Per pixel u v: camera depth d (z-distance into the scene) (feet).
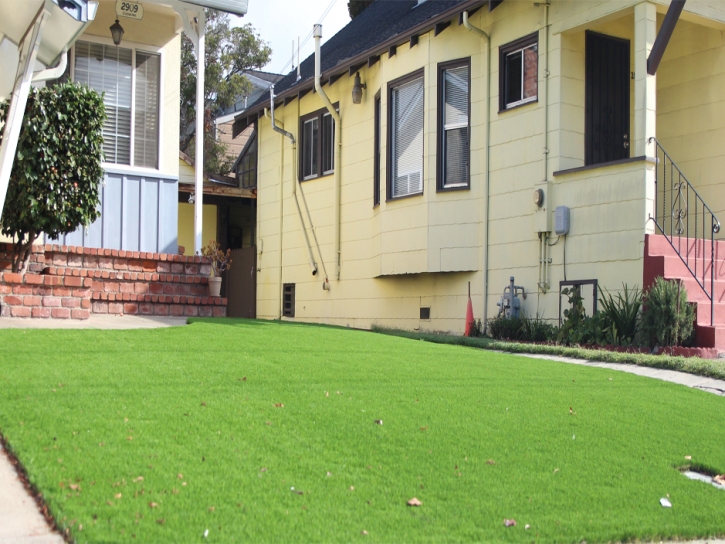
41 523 12.50
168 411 17.94
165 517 12.64
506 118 41.04
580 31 38.78
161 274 38.45
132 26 43.19
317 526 12.85
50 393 18.62
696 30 40.45
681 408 22.22
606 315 34.24
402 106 47.01
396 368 24.63
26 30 29.14
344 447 16.70
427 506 14.12
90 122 34.04
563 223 37.47
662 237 34.50
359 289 51.39
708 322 32.99
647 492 15.78
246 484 14.29
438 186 43.80
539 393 22.75
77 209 33.78
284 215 60.49
